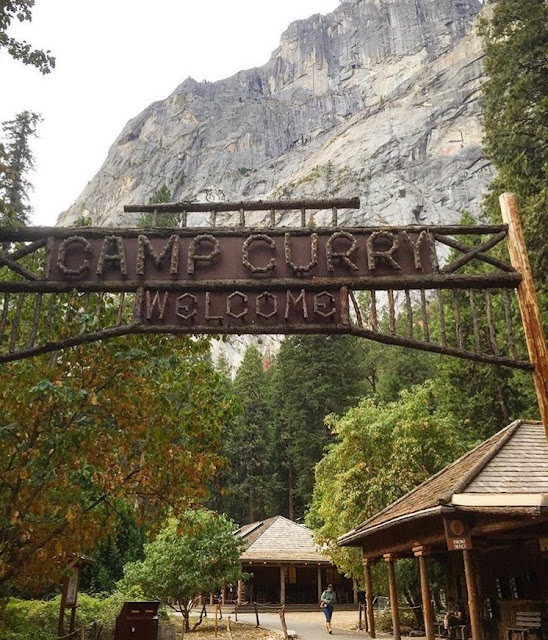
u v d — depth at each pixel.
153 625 10.89
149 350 8.19
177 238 6.42
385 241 6.48
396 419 20.50
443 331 6.14
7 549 7.29
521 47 17.89
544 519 7.89
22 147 21.25
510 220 6.48
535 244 15.19
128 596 14.90
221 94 180.50
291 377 48.59
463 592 14.09
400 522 10.21
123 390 7.77
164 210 6.68
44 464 7.27
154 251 6.34
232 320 6.18
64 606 10.26
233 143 151.62
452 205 90.38
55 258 6.40
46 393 7.18
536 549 11.20
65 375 7.77
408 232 6.48
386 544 12.80
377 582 18.69
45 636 9.90
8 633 9.12
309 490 44.25
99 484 7.68
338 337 48.84
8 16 7.19
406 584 18.09
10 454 7.98
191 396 8.55
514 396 26.48
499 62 18.78
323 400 46.38
